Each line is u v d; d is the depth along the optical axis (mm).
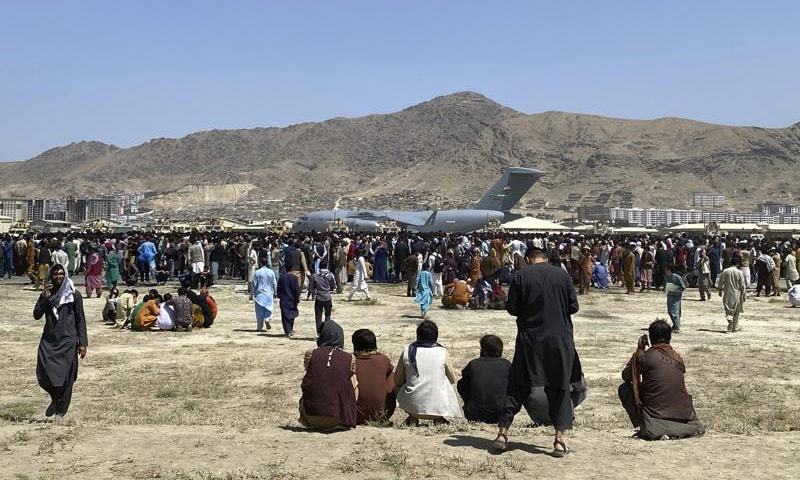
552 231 93812
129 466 7789
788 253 40750
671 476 7316
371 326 22094
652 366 9234
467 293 26844
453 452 8203
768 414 11383
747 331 21609
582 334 20844
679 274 21625
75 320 10602
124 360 16484
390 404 10328
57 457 8156
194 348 18125
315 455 8172
